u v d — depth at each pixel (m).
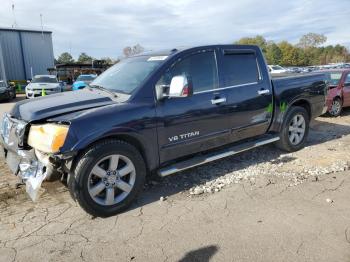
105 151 3.52
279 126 5.60
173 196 4.16
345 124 8.77
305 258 2.87
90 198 3.49
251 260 2.86
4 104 17.59
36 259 2.93
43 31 36.97
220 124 4.62
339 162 5.36
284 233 3.26
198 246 3.08
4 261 2.90
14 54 35.69
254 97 5.03
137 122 3.75
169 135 4.08
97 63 34.84
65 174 3.67
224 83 4.69
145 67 4.29
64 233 3.33
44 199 4.08
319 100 6.25
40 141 3.46
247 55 5.09
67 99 4.00
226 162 5.39
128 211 3.79
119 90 4.13
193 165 4.33
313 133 7.61
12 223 3.53
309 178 4.68
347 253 2.93
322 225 3.39
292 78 5.78
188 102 4.22
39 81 18.66
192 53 4.41
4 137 4.12
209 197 4.11
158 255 2.96
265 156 5.70
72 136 3.34
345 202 3.91
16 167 3.91
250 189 4.32
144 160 3.99
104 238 3.24
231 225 3.43
